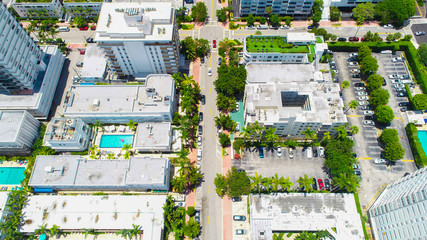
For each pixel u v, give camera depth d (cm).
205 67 19588
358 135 17075
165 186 14938
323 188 15450
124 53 17150
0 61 14525
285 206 14600
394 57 19750
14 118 15850
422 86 18150
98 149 16850
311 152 16512
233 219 14838
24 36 16375
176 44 17838
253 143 16738
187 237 14525
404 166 16100
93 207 14388
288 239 14212
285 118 14825
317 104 15562
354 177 14188
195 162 16412
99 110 16525
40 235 14062
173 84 17175
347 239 13800
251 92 15875
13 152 16250
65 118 15862
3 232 13700
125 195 14725
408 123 16938
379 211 13850
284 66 17588
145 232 13725
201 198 15450
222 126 17062
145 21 15988
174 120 17062
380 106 16762
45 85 17562
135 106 16588
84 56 19388
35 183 14788
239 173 14912
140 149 16100
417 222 10969
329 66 18838
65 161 15288
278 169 16138
